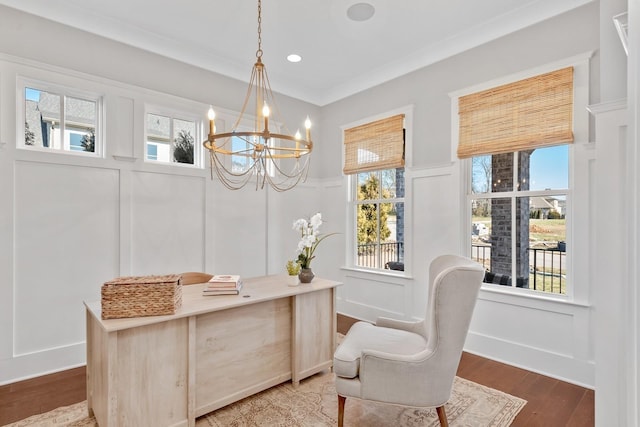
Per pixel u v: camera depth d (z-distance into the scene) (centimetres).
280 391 245
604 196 195
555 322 270
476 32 309
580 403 232
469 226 331
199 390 208
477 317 316
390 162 388
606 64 200
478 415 218
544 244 284
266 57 365
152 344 185
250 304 229
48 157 276
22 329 265
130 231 317
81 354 290
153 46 327
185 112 355
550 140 270
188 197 356
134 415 179
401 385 185
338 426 196
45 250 276
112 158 307
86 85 294
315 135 479
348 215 447
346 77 418
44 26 275
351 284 438
